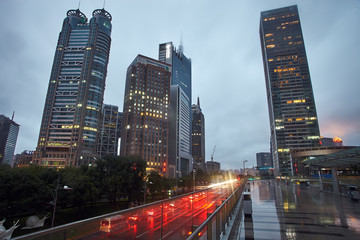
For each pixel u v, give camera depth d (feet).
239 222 35.58
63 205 136.77
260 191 105.60
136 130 500.74
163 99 557.74
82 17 599.98
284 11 583.17
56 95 509.76
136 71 549.95
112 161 167.12
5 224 103.19
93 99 510.58
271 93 529.04
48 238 6.97
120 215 9.59
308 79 512.63
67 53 540.52
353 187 75.10
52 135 484.74
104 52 560.61
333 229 31.63
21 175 113.09
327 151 296.51
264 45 577.84
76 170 167.43
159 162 507.71
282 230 30.99
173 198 14.12
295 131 485.56
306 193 92.94
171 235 13.01
